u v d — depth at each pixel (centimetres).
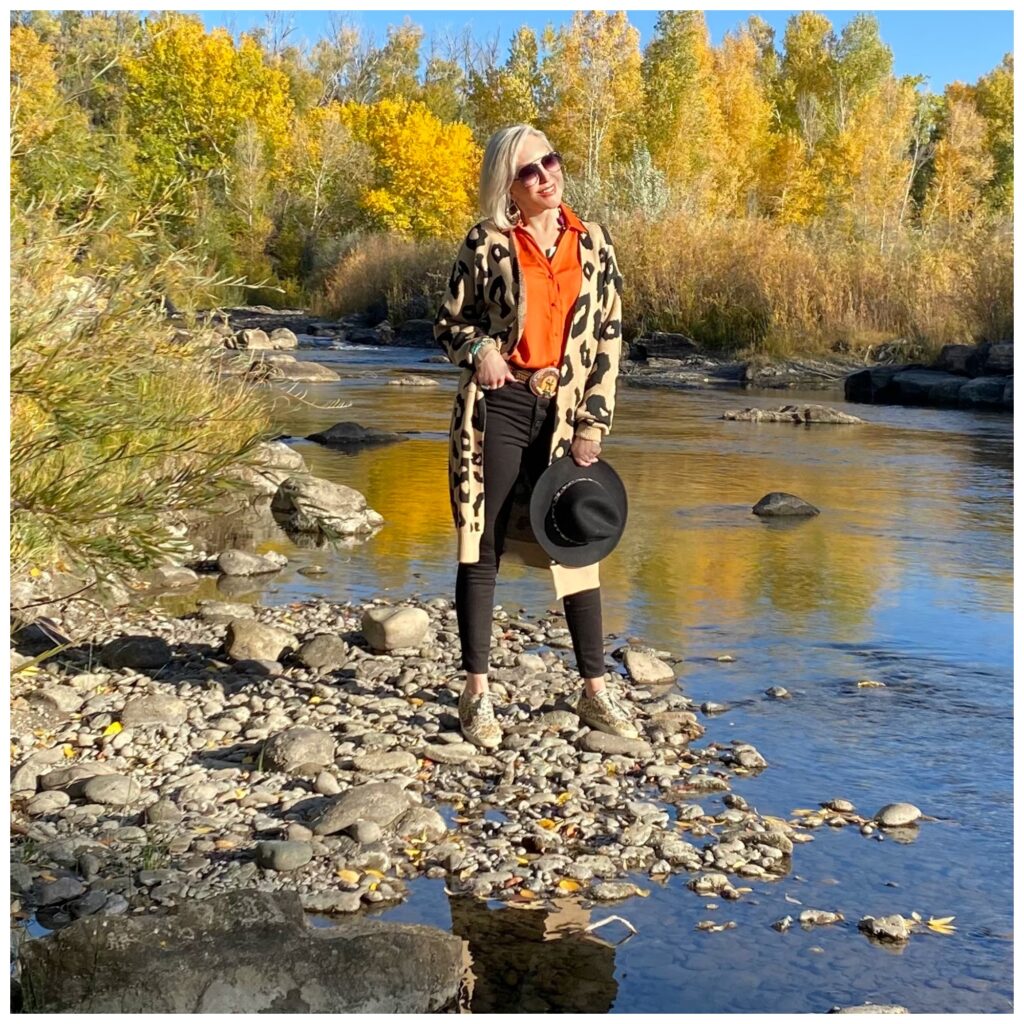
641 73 4875
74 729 429
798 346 2280
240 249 4981
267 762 399
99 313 408
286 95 6550
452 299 425
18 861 325
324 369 1962
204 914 276
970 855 344
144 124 4931
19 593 565
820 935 298
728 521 857
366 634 533
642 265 2525
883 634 573
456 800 377
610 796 380
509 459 426
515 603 634
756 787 391
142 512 377
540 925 300
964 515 895
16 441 366
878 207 4266
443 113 7900
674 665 520
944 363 1922
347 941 269
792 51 6456
